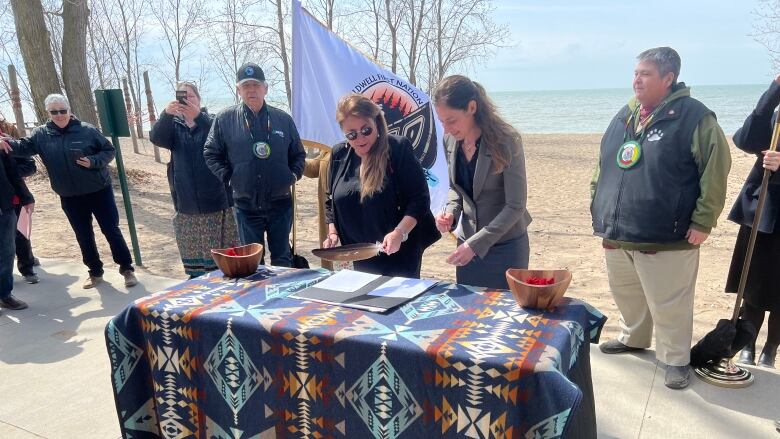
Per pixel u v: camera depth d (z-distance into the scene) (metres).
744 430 2.45
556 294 1.89
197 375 2.00
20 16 10.16
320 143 4.44
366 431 1.77
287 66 14.72
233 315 1.92
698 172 2.56
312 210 8.99
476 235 2.44
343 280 2.32
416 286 2.21
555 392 1.46
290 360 1.82
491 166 2.51
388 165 2.69
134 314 2.07
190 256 4.33
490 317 1.87
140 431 2.17
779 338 3.07
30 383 3.15
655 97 2.58
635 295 3.05
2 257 4.21
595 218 2.98
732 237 6.66
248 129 3.76
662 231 2.65
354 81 4.50
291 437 1.90
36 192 9.44
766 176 2.61
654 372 2.95
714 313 4.29
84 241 4.72
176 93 4.05
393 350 1.66
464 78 2.45
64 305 4.41
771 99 2.73
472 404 1.59
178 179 4.17
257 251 2.47
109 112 5.38
